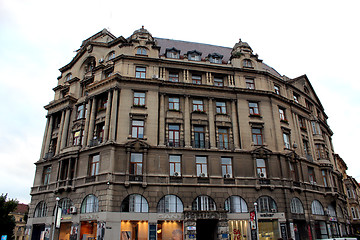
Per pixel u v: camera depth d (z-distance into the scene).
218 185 31.62
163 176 30.70
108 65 36.94
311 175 40.16
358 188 66.06
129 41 37.72
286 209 32.69
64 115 38.78
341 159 57.78
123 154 30.89
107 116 32.72
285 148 36.59
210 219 29.88
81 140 35.53
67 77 43.31
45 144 39.25
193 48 44.78
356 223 54.31
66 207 31.91
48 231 32.31
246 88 37.53
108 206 28.20
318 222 37.09
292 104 41.59
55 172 35.50
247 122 36.03
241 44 41.75
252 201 31.97
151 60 36.19
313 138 44.12
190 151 32.59
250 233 30.77
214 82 38.25
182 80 36.78
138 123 33.03
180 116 34.53
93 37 44.28
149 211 29.08
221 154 33.31
